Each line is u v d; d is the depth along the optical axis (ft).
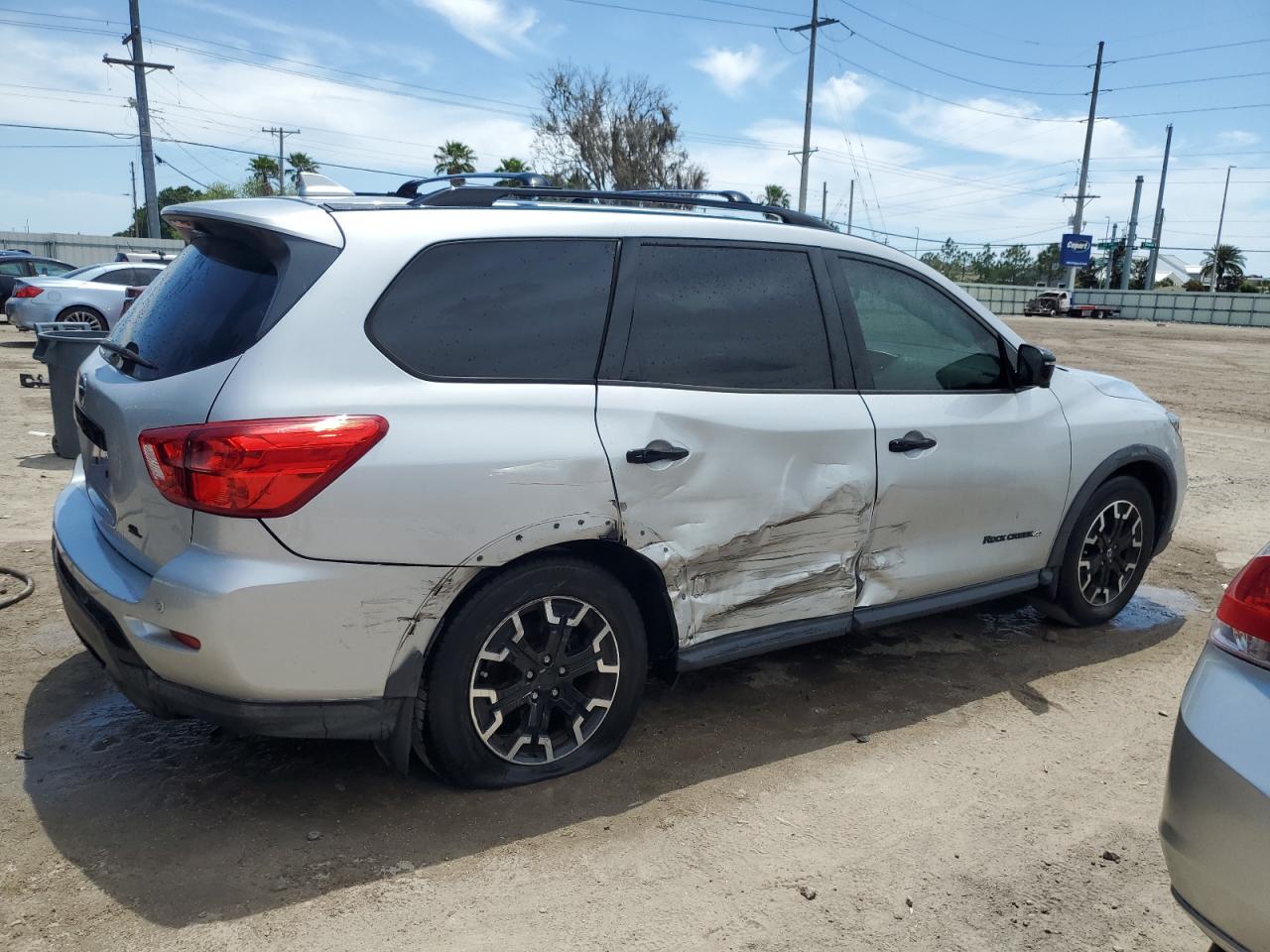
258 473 8.38
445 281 9.66
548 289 10.18
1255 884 6.56
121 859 9.05
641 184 124.36
